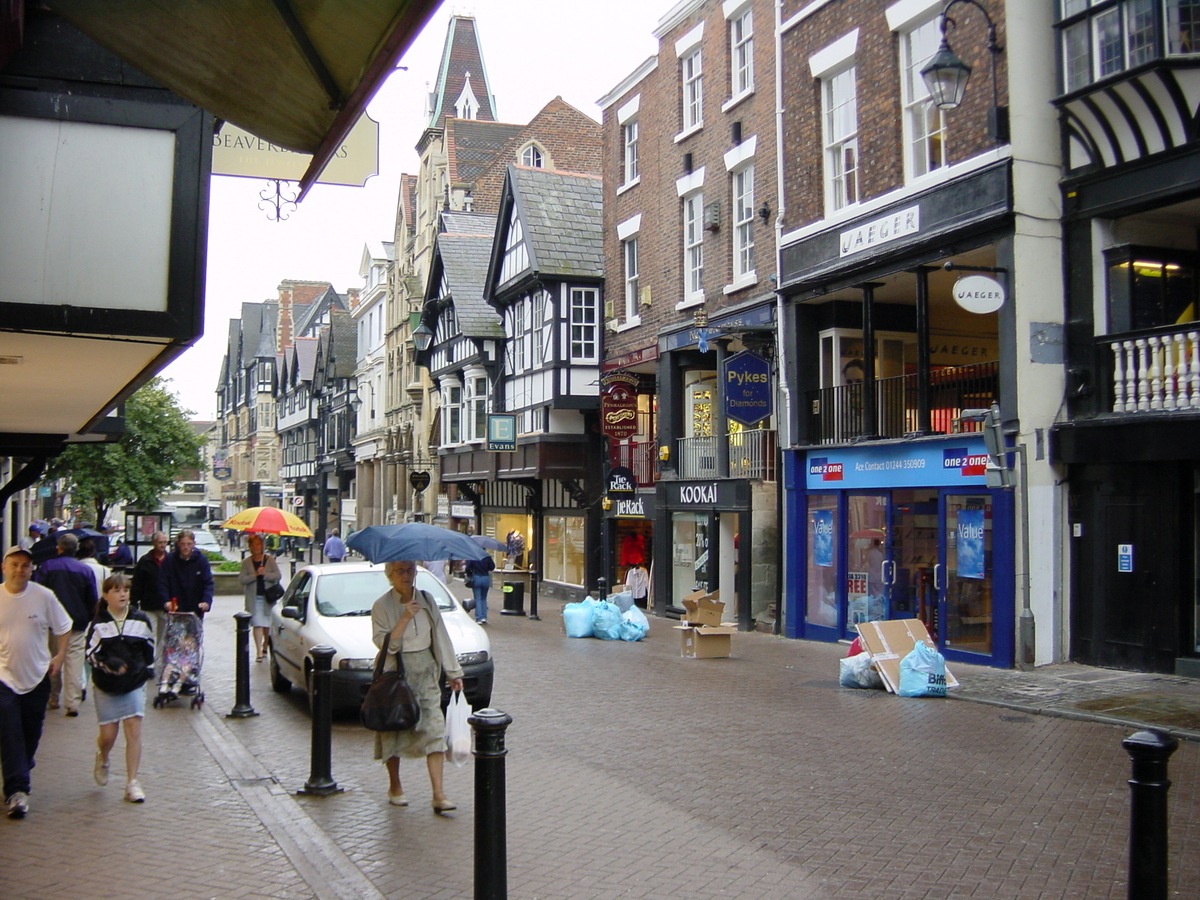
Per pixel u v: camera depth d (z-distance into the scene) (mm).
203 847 6527
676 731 10172
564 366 26734
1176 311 13508
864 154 16625
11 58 5469
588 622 19094
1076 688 11906
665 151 23484
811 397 18547
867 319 16734
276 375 82812
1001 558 13711
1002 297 13359
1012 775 8211
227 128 10062
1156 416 12242
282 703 12094
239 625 11156
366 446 53250
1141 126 12469
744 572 19922
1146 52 12117
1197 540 12352
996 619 13812
